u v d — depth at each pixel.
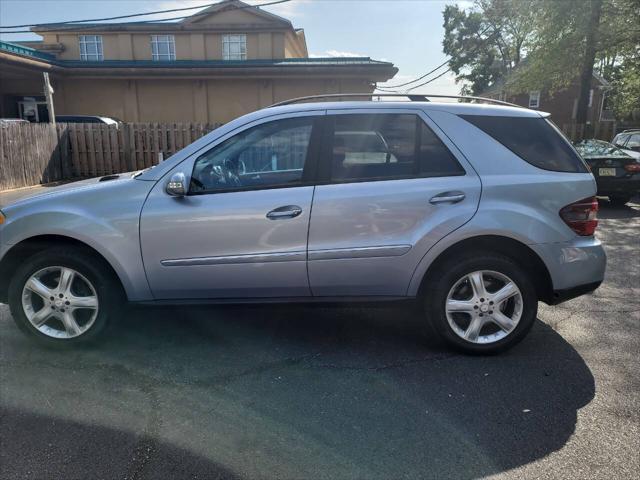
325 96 4.16
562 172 3.81
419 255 3.71
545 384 3.44
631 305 5.01
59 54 24.28
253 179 3.81
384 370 3.65
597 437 2.84
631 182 10.52
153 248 3.72
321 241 3.70
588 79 17.80
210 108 20.91
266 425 2.95
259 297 3.84
